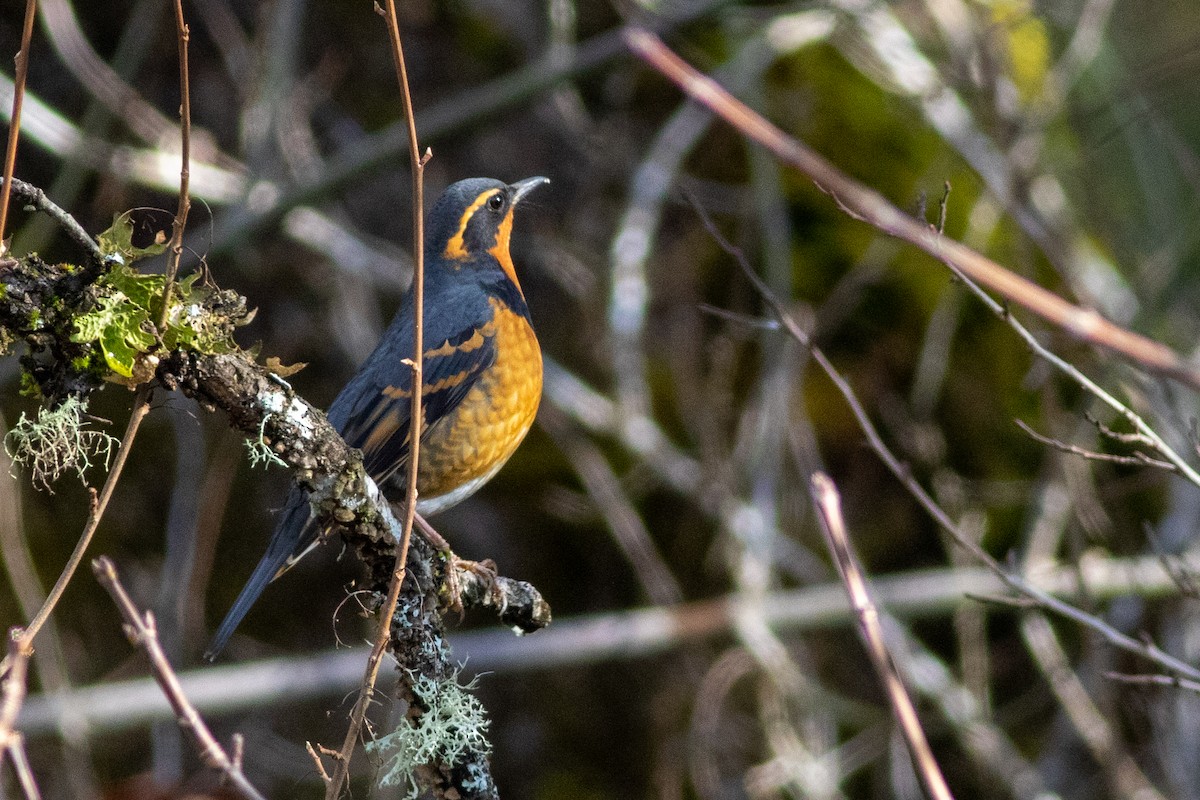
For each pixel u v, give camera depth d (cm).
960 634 1215
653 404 1348
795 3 1330
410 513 448
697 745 1205
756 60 1305
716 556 1299
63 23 1151
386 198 1421
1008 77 1222
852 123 1391
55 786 1220
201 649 1290
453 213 872
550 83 1205
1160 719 1139
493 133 1412
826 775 1148
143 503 1352
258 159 1212
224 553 1364
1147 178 1366
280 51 1227
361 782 1198
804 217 1376
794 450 1273
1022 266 1159
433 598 505
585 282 1347
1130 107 1358
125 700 1145
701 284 1372
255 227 1196
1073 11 1288
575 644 1195
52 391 450
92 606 1309
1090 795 1223
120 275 439
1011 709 1305
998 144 1091
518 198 912
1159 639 1198
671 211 1391
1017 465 1330
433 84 1434
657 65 609
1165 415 915
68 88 1332
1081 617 674
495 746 1383
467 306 842
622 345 1235
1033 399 1345
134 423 443
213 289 454
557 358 1372
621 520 1241
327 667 1181
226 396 456
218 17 1266
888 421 1348
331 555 1381
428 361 820
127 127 1318
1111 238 1253
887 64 1336
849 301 1353
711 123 1349
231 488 1378
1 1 1337
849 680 1333
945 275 1358
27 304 435
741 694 1316
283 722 1277
